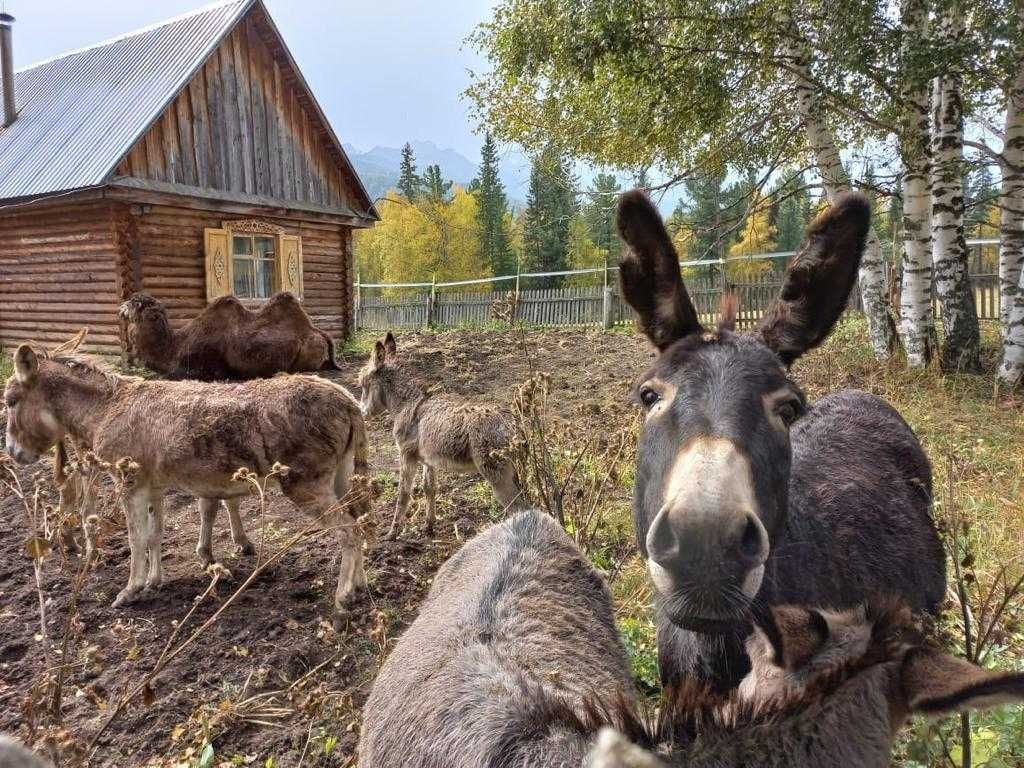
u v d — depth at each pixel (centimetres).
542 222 4719
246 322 1095
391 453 792
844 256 231
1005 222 963
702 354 206
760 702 136
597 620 256
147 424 462
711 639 214
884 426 347
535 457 479
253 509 635
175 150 1361
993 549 450
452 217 5431
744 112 1127
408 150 7388
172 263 1345
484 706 172
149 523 471
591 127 1198
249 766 317
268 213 1491
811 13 944
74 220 1312
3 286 1455
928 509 318
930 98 1083
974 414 813
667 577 166
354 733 330
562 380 1023
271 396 459
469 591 253
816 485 274
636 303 236
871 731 134
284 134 1570
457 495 657
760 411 191
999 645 352
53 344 1390
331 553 534
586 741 147
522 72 1138
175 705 355
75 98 1639
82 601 459
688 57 1005
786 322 237
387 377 610
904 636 145
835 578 238
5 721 333
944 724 259
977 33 907
